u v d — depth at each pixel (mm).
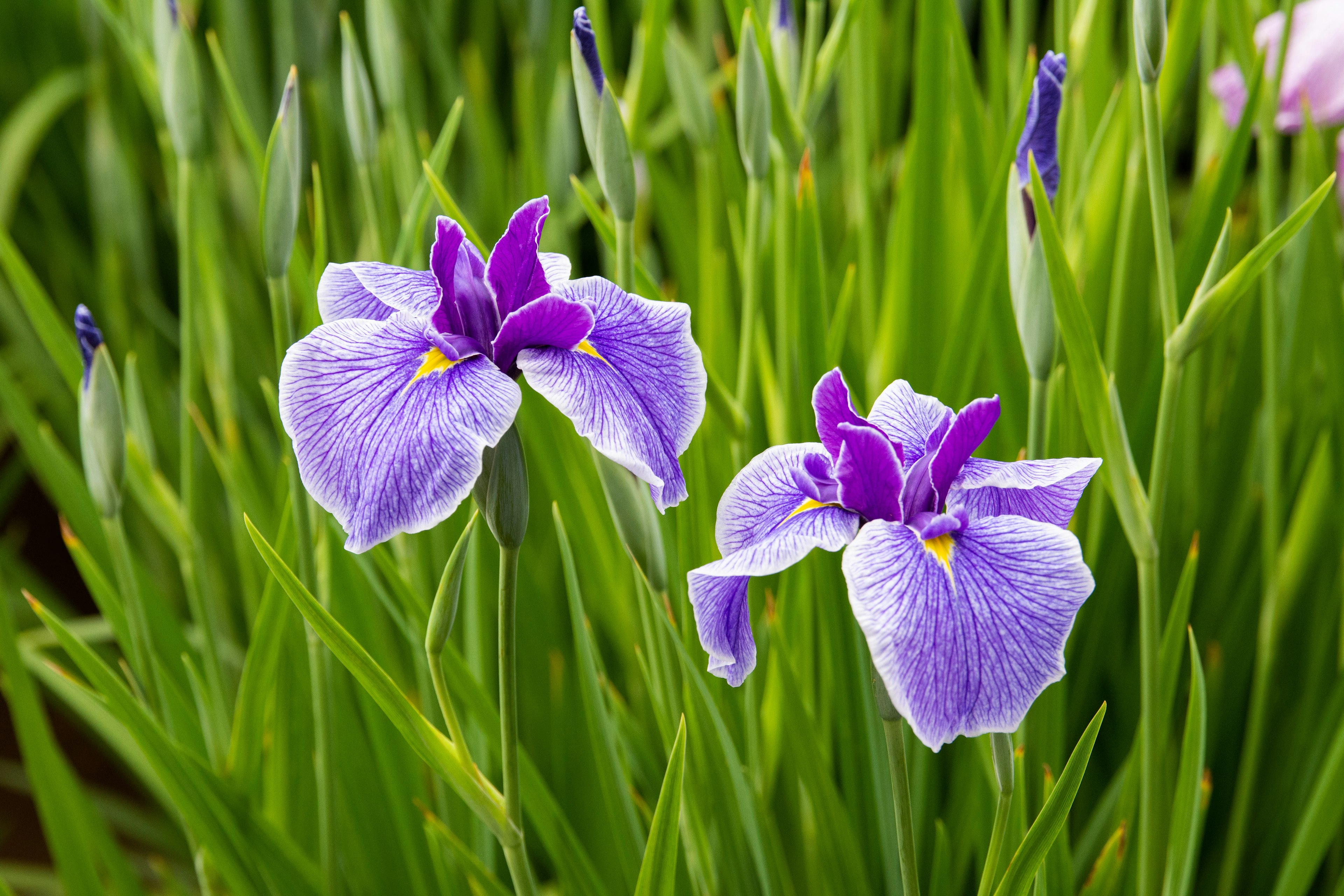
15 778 2186
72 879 1321
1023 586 1016
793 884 1368
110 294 2059
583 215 1954
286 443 1263
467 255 1063
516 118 2371
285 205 1200
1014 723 1004
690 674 1201
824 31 2389
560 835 1255
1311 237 1352
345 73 1303
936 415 1099
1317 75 1423
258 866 1260
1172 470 1438
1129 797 1278
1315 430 1427
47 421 2334
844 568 1018
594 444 1026
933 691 1000
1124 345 1462
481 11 2428
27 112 2242
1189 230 1451
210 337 1647
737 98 1242
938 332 1466
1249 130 1296
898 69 1856
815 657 1358
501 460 1054
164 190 2412
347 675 1340
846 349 1339
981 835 1283
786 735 1238
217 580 1886
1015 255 1184
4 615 1278
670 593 1255
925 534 1029
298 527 1237
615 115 1169
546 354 1050
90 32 2080
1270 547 1319
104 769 2373
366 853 1365
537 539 1633
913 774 1286
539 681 1538
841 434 1040
